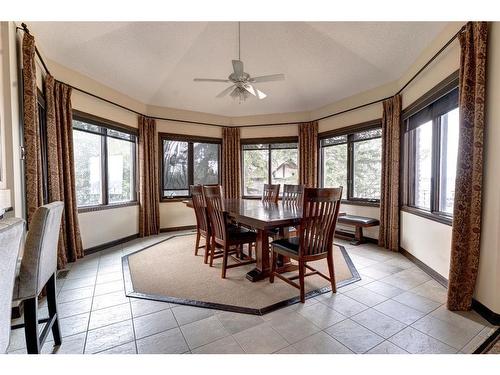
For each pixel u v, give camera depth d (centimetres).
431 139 289
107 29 307
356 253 361
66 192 319
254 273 272
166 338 168
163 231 514
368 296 229
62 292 239
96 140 393
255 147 585
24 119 228
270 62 417
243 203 376
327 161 512
